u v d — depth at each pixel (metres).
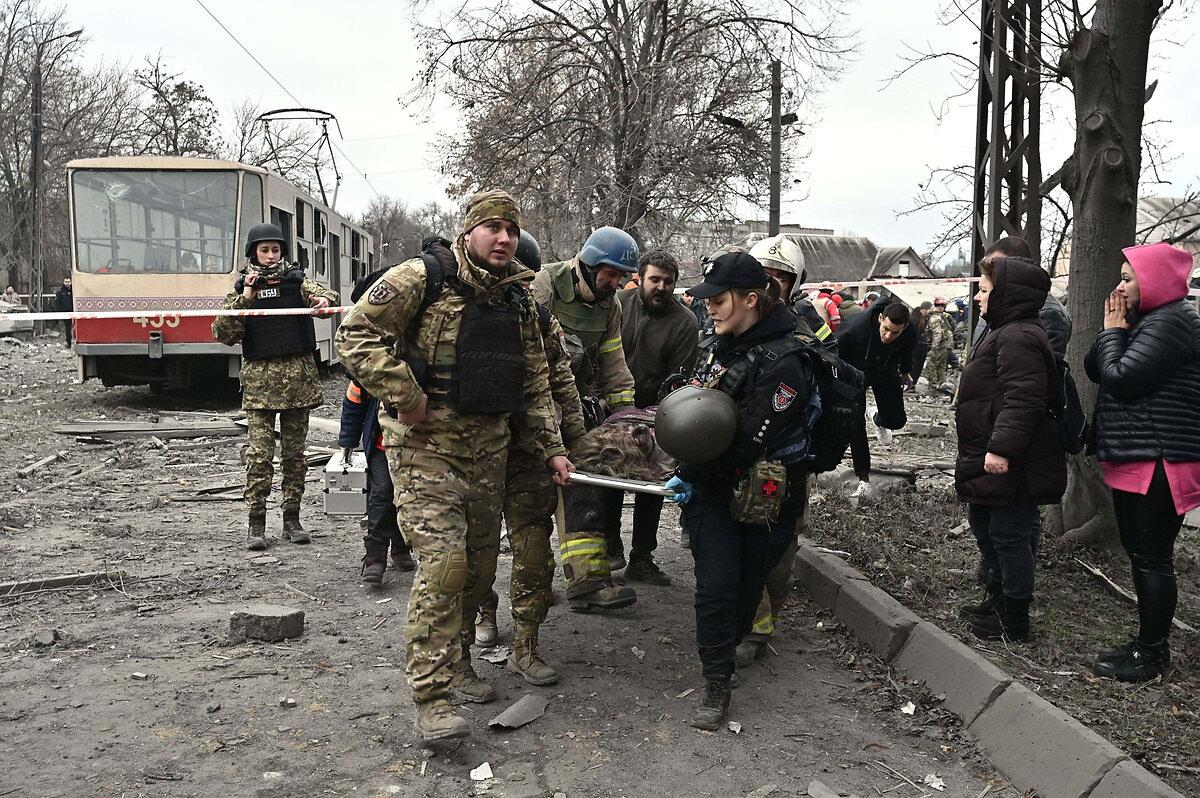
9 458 10.30
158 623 5.20
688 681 4.61
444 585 3.76
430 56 23.20
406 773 3.62
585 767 3.73
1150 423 4.33
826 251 69.50
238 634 4.96
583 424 4.64
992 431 4.76
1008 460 4.67
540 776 3.64
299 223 18.12
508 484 4.43
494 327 3.90
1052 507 6.57
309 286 6.95
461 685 4.30
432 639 3.76
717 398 3.95
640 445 4.72
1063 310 5.77
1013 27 7.57
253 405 6.84
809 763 3.83
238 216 15.25
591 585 5.52
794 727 4.16
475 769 3.67
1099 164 6.29
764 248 5.28
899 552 6.43
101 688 4.30
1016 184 8.63
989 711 4.10
